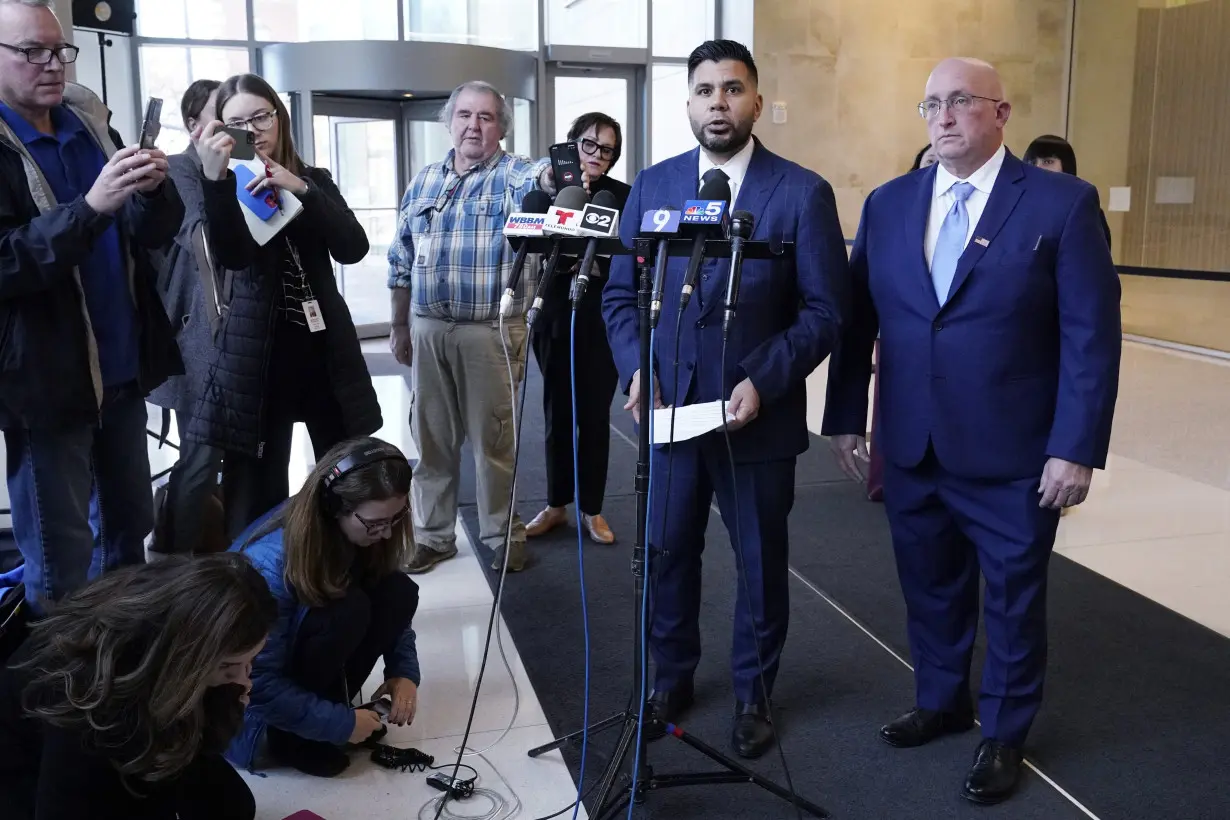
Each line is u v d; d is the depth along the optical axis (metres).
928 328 2.31
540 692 2.81
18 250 2.18
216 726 1.54
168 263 2.99
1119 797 2.34
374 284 9.09
